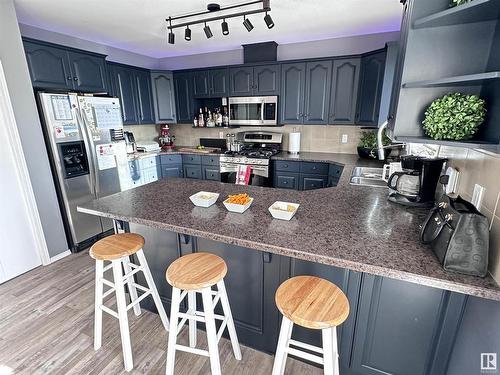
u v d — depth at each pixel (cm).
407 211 156
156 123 440
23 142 238
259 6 243
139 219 151
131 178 370
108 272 252
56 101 260
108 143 315
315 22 289
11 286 231
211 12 247
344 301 109
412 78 120
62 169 270
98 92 329
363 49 342
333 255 108
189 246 175
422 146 204
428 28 114
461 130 105
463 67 114
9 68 224
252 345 170
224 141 455
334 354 121
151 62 461
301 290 115
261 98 381
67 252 285
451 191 144
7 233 235
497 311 92
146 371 154
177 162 437
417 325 123
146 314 200
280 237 125
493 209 100
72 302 212
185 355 165
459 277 94
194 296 152
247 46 379
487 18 103
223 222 144
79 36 335
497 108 97
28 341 174
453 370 119
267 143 417
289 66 359
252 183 382
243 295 164
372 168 286
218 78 403
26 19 270
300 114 371
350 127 374
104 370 154
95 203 178
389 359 133
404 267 99
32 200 248
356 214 152
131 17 265
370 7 249
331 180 337
